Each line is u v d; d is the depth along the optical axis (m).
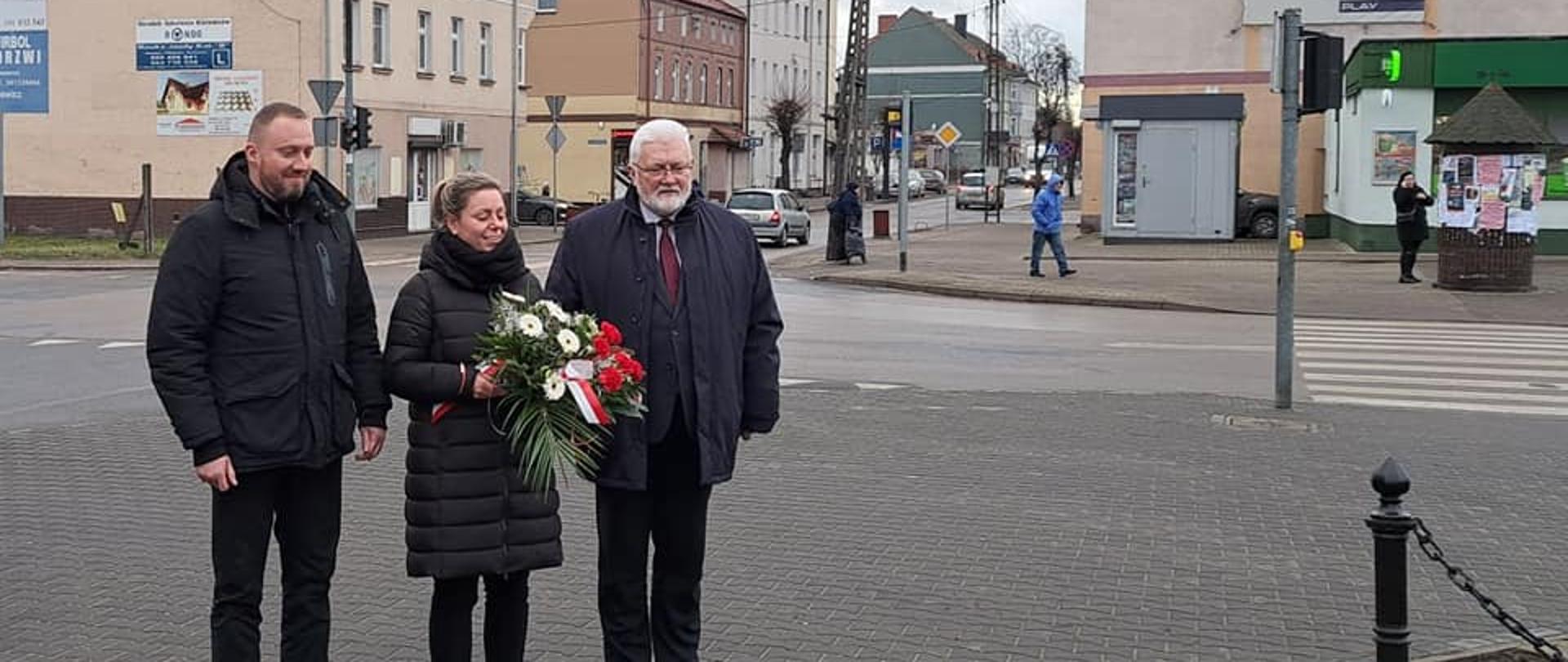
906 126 28.98
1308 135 41.91
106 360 16.23
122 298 23.62
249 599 5.29
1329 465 10.73
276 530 5.49
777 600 7.13
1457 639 6.59
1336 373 15.95
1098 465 10.59
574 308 5.60
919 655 6.34
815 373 15.55
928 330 19.92
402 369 5.23
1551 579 7.70
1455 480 10.29
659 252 5.57
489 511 5.33
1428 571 7.82
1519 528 8.86
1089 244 38.34
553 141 46.75
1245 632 6.71
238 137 41.31
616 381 5.18
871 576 7.57
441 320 5.34
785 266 32.12
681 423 5.54
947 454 10.96
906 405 13.30
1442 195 24.94
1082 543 8.32
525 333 5.14
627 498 5.55
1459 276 24.75
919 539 8.36
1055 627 6.75
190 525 8.56
